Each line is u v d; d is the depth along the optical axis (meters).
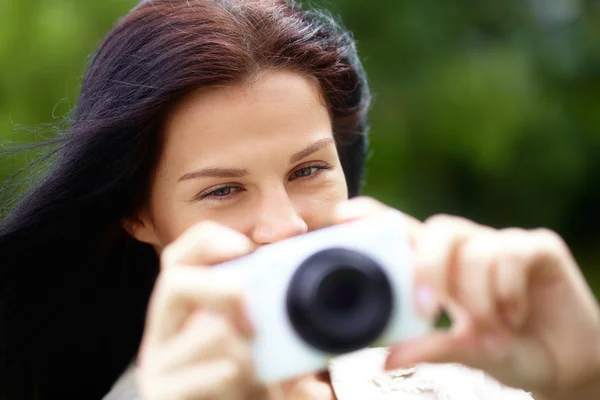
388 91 6.18
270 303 1.30
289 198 1.87
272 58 1.83
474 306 1.32
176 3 1.98
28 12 5.48
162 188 1.94
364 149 2.50
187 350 1.26
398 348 1.38
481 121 6.09
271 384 1.37
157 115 1.86
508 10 6.63
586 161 6.71
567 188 6.93
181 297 1.28
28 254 2.21
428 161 6.35
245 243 1.38
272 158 1.79
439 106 6.12
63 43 5.37
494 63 6.24
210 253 1.35
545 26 6.89
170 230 1.95
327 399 2.08
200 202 1.84
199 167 1.81
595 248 7.32
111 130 1.93
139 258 2.30
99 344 2.40
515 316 1.35
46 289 2.30
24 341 2.34
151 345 1.29
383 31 6.29
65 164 2.04
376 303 1.30
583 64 6.78
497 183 6.67
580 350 1.37
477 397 2.15
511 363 1.40
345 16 6.23
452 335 1.38
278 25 1.92
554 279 1.37
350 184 2.51
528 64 6.43
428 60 6.26
